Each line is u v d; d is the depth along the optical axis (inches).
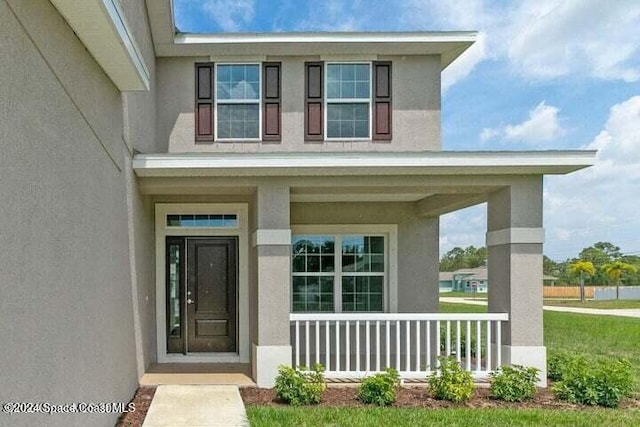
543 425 210.1
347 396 252.2
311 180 280.2
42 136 130.9
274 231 276.1
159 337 331.3
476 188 289.6
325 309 374.3
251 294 325.4
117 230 223.6
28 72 122.4
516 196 278.4
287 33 337.4
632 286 2075.5
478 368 281.3
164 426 206.1
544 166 262.8
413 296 372.8
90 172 177.5
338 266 376.5
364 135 355.6
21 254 115.6
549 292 2021.4
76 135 161.0
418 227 375.9
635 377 322.7
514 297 275.0
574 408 236.7
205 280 343.9
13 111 113.0
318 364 256.2
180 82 351.3
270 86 354.0
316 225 372.8
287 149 351.6
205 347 342.3
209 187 284.2
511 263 276.1
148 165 259.8
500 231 287.6
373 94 356.2
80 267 162.9
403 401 245.1
